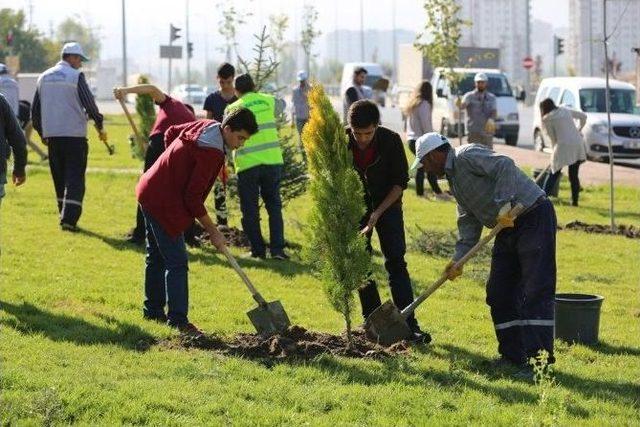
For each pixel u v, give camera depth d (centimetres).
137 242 1404
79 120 1471
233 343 884
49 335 883
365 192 941
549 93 3378
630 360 930
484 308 1117
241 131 896
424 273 1290
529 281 836
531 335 836
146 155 1293
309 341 892
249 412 694
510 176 829
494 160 835
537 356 812
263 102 1320
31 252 1301
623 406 769
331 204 863
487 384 801
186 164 904
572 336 980
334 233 866
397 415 711
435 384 789
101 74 10000
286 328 909
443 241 1462
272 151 1319
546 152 3344
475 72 3825
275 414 692
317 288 1174
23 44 8975
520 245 838
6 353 808
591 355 941
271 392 744
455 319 1056
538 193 837
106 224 1569
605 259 1483
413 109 2091
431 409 727
